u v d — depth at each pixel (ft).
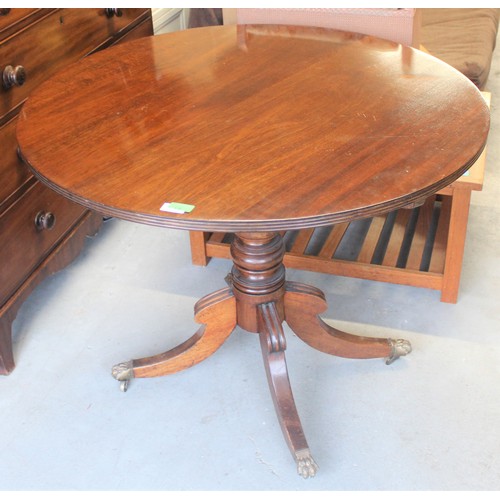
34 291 7.52
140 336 6.94
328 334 6.24
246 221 4.01
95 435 5.93
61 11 6.72
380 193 4.18
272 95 5.45
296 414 5.64
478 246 8.01
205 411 6.11
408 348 6.43
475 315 7.03
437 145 4.64
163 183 4.37
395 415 5.99
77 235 7.59
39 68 6.54
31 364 6.64
